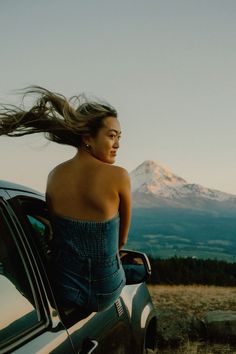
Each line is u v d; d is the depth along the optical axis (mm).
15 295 1661
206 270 34688
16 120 2053
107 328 2320
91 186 2010
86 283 2010
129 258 2676
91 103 2217
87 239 2000
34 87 2104
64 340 1774
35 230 2066
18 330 1570
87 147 2178
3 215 1790
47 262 1980
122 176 2064
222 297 14109
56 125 2096
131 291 3094
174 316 7090
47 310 1792
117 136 2238
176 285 24797
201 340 6852
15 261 1761
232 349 6551
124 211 2117
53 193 2080
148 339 3699
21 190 2082
